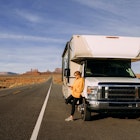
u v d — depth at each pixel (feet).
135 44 35.76
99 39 35.60
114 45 35.17
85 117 32.73
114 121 33.53
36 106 48.91
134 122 32.96
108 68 36.32
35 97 69.51
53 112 41.22
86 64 36.50
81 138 24.30
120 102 30.71
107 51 34.71
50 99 63.98
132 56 34.88
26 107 47.01
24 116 36.70
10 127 28.91
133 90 31.09
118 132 27.02
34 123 31.55
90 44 34.99
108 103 30.55
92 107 30.86
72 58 37.45
